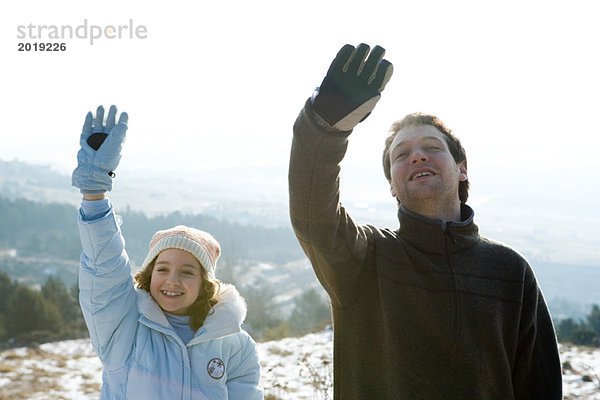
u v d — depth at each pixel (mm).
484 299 1822
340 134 1548
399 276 1807
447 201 1988
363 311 1827
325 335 11914
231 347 2199
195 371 2064
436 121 2066
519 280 1906
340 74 1497
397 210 2064
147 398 1941
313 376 6004
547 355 1982
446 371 1725
